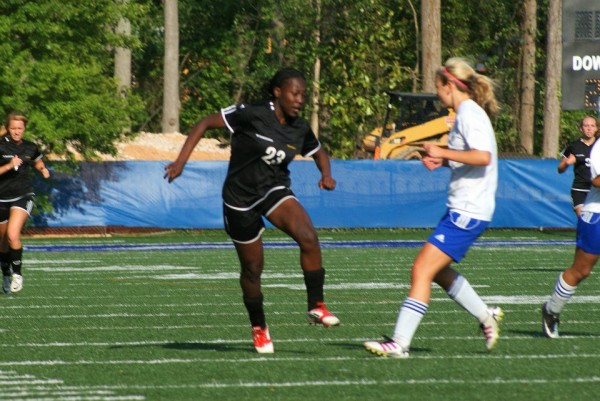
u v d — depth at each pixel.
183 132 127.75
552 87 99.56
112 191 76.56
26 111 71.12
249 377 21.05
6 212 38.41
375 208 78.75
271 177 23.27
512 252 60.56
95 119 73.06
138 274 46.91
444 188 79.38
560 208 80.06
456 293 23.47
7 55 70.56
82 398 19.02
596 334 27.64
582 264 26.16
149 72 133.12
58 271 48.53
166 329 28.86
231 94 126.25
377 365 22.38
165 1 104.62
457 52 123.06
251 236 23.45
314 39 110.06
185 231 79.38
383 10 110.06
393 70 111.06
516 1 126.75
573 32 67.62
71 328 29.11
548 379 20.72
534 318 31.19
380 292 39.03
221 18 126.75
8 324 30.05
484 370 21.73
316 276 23.33
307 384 20.25
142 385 20.27
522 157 94.06
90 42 74.81
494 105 22.92
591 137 47.84
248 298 23.92
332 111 108.00
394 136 88.56
